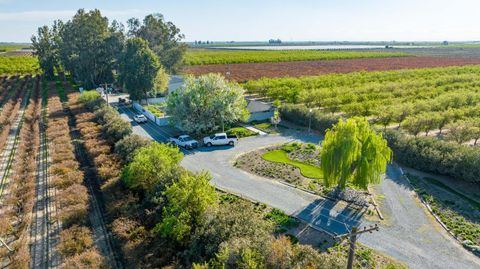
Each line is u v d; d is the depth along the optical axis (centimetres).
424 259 2170
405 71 10031
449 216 2673
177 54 10181
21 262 2116
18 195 3036
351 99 6106
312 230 2500
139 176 2808
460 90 6788
